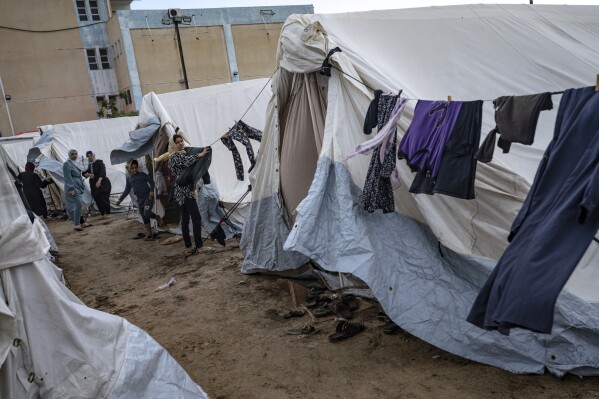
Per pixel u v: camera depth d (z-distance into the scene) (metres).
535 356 3.45
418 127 3.73
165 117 9.02
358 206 4.34
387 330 4.25
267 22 28.23
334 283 5.52
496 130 3.24
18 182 5.58
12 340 2.60
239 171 7.29
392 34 5.32
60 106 27.61
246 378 3.78
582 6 6.41
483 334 3.66
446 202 4.18
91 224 12.70
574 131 2.72
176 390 3.09
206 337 4.63
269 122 6.09
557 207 2.63
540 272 2.52
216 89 9.96
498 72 5.37
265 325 4.78
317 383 3.59
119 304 5.93
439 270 4.12
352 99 4.63
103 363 2.85
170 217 10.50
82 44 27.72
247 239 6.43
